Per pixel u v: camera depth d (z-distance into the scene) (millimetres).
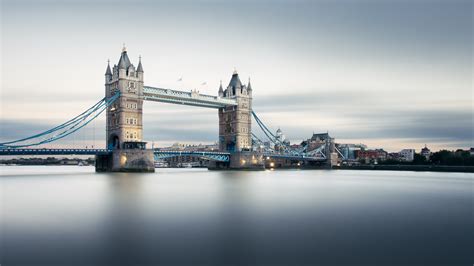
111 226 28109
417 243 23922
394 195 52875
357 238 25062
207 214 33562
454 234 26391
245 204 40500
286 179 93375
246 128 158500
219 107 157000
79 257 20578
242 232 26484
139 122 116438
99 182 72500
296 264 19797
